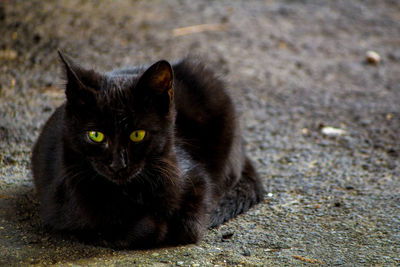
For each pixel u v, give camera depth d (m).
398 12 11.59
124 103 3.50
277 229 4.20
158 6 10.48
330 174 5.36
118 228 3.86
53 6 9.46
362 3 11.95
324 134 6.44
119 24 9.22
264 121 6.77
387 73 8.65
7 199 4.41
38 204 4.38
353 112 7.11
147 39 8.73
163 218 3.98
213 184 4.57
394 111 7.12
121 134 3.53
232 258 3.68
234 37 9.37
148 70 3.48
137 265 3.51
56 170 3.98
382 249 3.85
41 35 8.21
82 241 3.87
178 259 3.65
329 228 4.21
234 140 4.88
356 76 8.45
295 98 7.49
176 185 3.93
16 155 5.18
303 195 4.88
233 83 7.68
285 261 3.66
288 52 9.15
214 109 4.71
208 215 4.26
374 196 4.83
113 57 7.80
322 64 8.84
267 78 8.03
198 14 10.28
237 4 11.16
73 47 7.98
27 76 6.94
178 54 8.20
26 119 5.84
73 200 3.80
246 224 4.30
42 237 3.88
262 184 4.99
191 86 4.73
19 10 8.99
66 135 3.67
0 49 7.60
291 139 6.30
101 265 3.49
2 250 3.61
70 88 3.47
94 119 3.50
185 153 4.31
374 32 10.44
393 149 6.00
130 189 3.81
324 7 11.52
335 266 3.61
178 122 4.42
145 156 3.68
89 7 9.78
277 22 10.41
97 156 3.57
